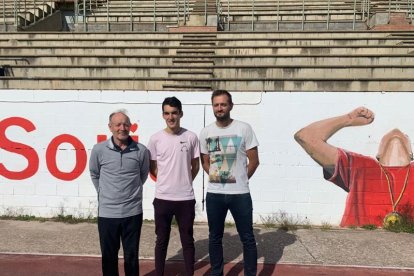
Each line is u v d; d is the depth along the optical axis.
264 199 6.22
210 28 13.34
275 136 6.15
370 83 7.47
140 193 3.97
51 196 6.42
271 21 14.55
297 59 9.95
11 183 6.43
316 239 5.61
